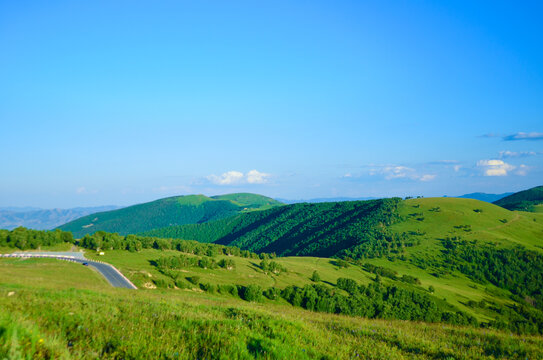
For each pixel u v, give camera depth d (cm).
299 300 8269
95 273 7550
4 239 10031
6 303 957
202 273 10038
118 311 1091
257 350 745
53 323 784
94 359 610
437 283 15950
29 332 615
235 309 1520
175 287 7981
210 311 1390
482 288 16362
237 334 861
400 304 9500
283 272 12569
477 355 958
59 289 1884
